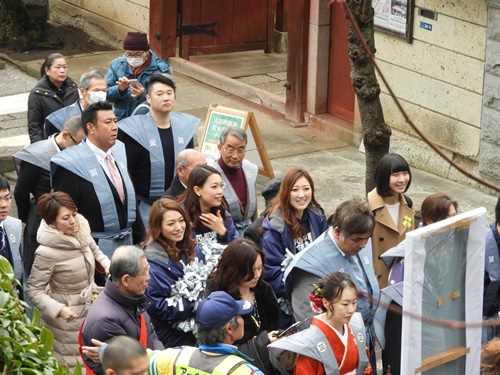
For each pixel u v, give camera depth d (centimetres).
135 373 549
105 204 898
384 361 759
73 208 805
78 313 814
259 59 2089
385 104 1513
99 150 905
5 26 2147
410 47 1445
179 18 2016
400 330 742
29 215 947
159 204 752
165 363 610
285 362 664
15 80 1959
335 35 1627
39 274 804
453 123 1405
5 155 1479
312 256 740
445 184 1405
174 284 743
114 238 906
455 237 628
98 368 669
